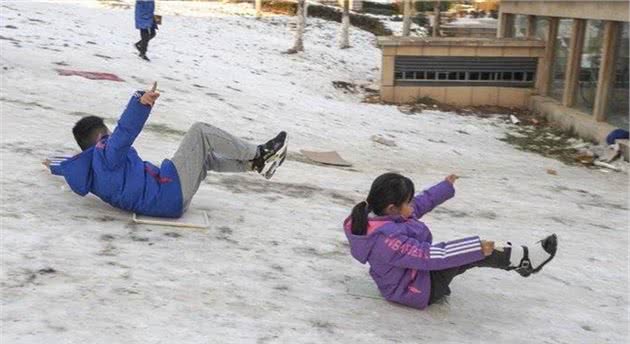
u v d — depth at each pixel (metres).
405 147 15.19
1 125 9.30
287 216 7.35
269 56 25.38
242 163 6.42
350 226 4.98
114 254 5.27
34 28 20.33
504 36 26.22
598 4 17.84
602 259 7.61
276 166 6.51
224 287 4.94
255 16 33.94
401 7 41.66
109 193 5.99
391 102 22.05
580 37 19.75
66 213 6.04
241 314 4.50
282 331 4.32
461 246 4.62
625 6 16.34
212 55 22.98
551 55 21.83
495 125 20.25
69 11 26.03
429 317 4.96
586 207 11.16
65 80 14.13
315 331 4.41
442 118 20.36
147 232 5.90
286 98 18.72
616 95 17.56
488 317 5.17
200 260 5.43
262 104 16.91
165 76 17.42
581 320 5.42
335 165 11.79
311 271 5.62
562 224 9.43
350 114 18.50
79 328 3.95
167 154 9.52
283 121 15.39
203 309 4.48
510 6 25.30
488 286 5.94
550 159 16.38
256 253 5.85
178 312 4.38
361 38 33.00
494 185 12.12
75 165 5.95
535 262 4.68
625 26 17.17
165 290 4.71
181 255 5.48
